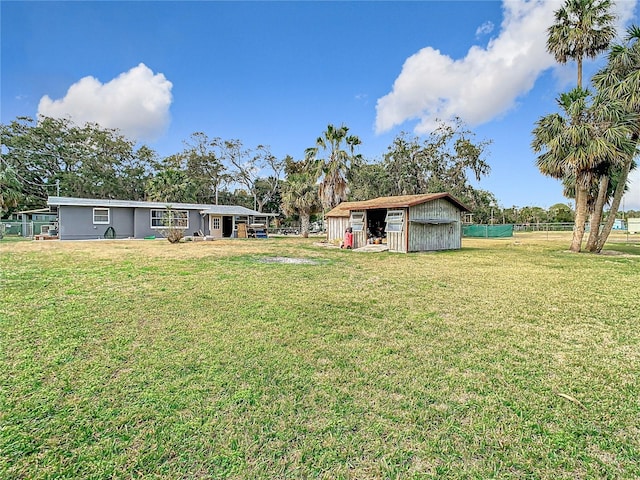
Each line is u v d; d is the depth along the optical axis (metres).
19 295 5.21
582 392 2.50
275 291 5.76
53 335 3.50
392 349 3.26
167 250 13.21
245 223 26.95
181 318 4.16
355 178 30.94
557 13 13.70
